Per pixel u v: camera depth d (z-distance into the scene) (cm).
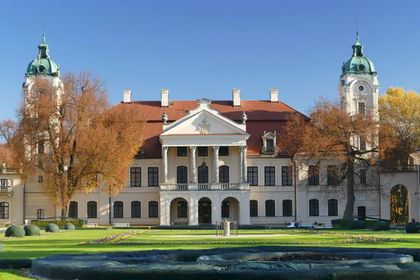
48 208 10056
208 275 1886
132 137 8775
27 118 8381
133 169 10156
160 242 4381
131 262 2277
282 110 10756
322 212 10081
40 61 10519
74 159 8662
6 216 10031
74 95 8494
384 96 11331
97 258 2394
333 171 9356
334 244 4125
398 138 10175
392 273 1889
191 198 9756
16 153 8400
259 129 10444
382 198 9988
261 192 10112
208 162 10056
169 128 9775
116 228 8294
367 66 10475
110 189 8581
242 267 2014
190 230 7444
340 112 8944
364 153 9100
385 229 6819
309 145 8862
